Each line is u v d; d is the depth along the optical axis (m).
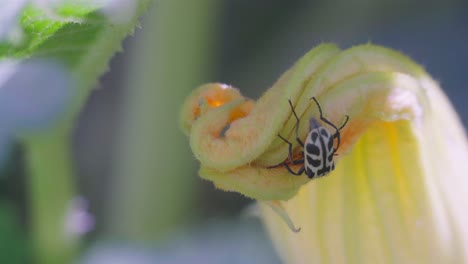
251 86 0.64
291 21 0.65
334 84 0.28
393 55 0.28
